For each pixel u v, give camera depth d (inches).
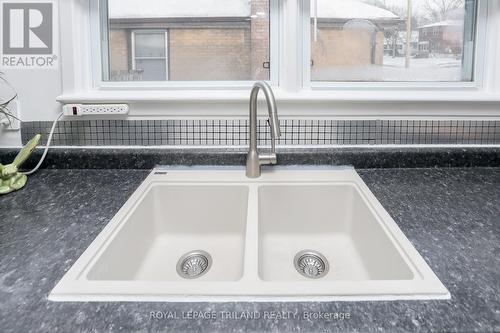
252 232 32.1
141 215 38.6
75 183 43.1
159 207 42.9
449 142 48.5
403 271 27.4
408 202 37.3
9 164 43.0
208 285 23.9
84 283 24.1
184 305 22.2
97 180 44.0
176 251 41.3
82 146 48.5
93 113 46.4
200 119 47.7
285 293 23.1
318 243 42.5
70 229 32.1
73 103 46.3
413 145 48.5
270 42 48.3
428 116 47.6
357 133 48.1
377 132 48.0
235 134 48.1
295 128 47.8
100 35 48.6
